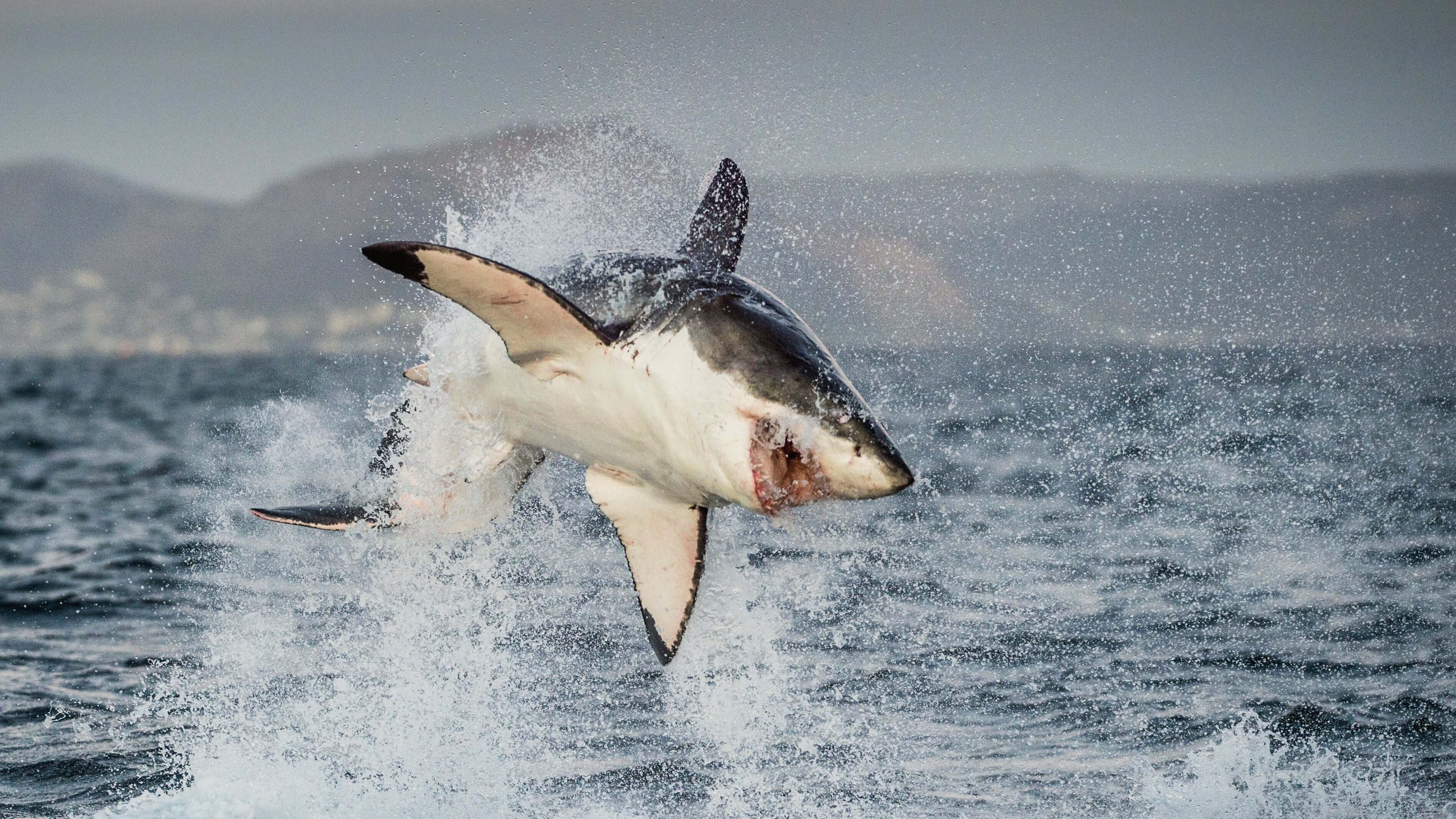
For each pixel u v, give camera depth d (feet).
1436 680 90.22
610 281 55.42
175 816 64.59
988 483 214.90
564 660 94.68
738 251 63.57
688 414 51.06
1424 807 67.05
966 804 67.46
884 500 193.16
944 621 110.01
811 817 65.31
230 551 155.02
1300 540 152.25
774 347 50.19
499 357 59.41
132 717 83.30
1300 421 323.37
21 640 107.76
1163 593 122.21
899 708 84.74
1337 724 80.28
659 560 61.67
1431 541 149.79
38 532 174.91
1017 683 90.53
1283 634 104.99
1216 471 224.94
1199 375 510.17
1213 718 81.66
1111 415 347.97
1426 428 297.94
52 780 71.00
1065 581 128.88
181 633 109.81
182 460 285.43
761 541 145.07
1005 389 457.27
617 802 67.87
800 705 85.05
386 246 47.60
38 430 400.06
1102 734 78.89
